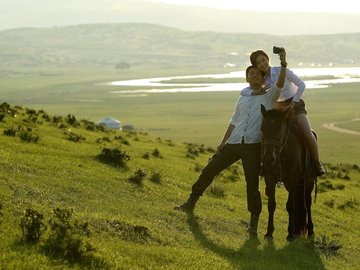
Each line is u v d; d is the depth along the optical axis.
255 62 13.37
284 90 13.60
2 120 25.95
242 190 23.78
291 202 13.67
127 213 12.76
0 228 8.89
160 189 17.61
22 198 11.27
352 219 22.44
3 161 14.56
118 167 19.97
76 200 12.77
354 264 13.62
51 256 8.05
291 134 13.28
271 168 12.55
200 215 14.38
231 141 13.52
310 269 11.64
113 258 8.80
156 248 10.28
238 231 14.09
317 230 17.84
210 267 9.82
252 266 10.65
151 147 33.53
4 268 7.14
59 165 16.59
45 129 27.77
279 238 14.22
